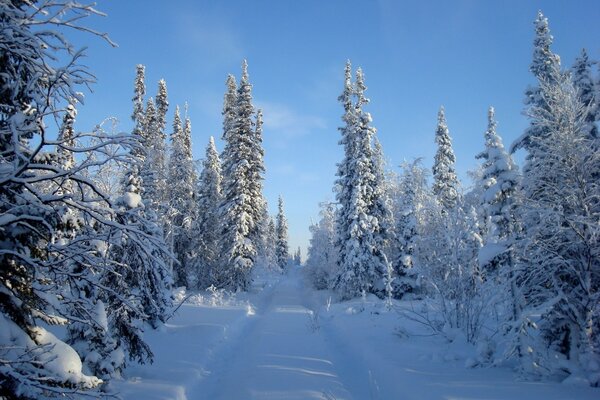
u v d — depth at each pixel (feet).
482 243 48.91
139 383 30.71
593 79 51.31
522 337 31.94
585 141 34.78
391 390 31.07
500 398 26.05
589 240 31.19
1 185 14.23
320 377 35.12
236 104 121.19
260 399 29.17
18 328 15.44
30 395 14.32
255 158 117.60
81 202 15.84
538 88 59.41
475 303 45.21
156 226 36.55
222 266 110.52
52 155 18.07
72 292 19.31
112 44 15.25
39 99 15.84
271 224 254.88
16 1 16.47
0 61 16.11
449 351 39.52
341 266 106.22
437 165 119.03
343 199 110.11
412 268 97.19
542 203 34.47
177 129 128.16
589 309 31.32
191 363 37.70
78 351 26.63
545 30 63.52
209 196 128.88
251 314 81.30
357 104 108.47
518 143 53.98
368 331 53.83
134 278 30.60
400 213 106.01
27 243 16.17
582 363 30.27
